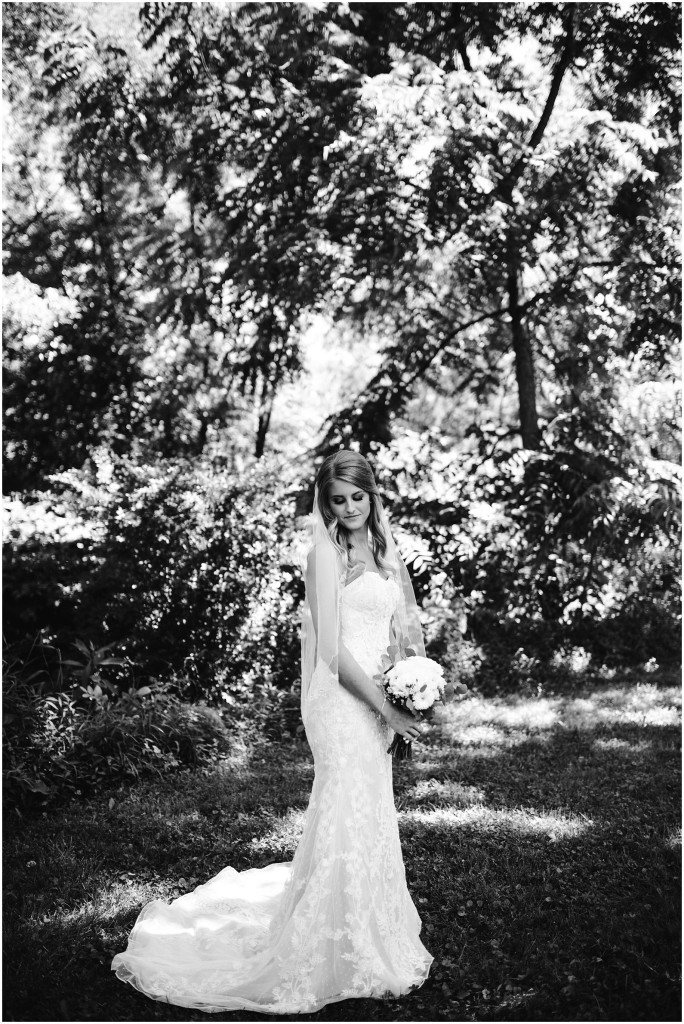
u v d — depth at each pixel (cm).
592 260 1222
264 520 910
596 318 1170
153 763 636
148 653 840
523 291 1296
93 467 952
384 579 392
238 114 1111
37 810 548
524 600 1043
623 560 1068
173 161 1220
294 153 1041
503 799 563
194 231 1363
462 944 375
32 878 440
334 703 361
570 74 1206
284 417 1703
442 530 1046
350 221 1048
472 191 1021
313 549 374
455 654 962
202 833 516
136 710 671
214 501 909
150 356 1509
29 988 341
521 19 1144
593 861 453
